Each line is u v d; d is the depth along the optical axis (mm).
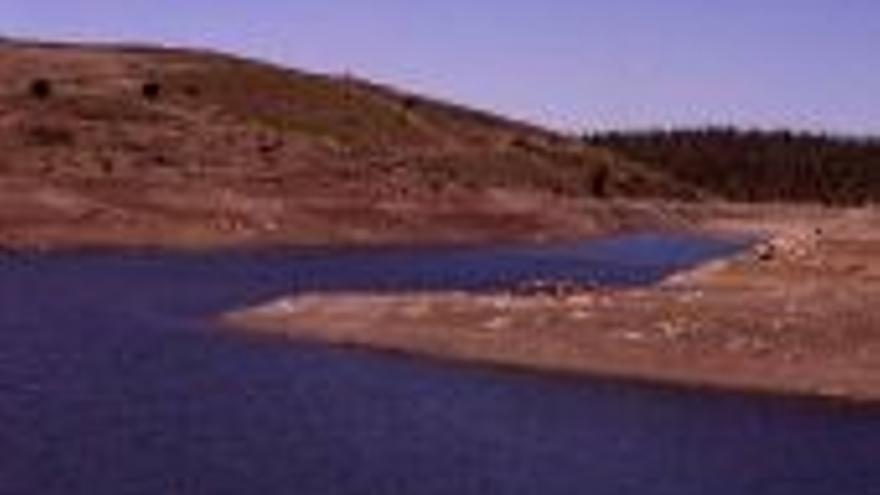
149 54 185375
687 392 45875
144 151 132750
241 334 57844
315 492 33000
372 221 127625
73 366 50125
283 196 126625
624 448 38562
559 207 150750
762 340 51125
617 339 52062
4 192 107688
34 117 139000
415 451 37594
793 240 70562
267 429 39750
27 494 31906
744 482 35156
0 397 43562
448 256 113750
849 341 50844
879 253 67062
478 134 195000
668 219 169250
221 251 108250
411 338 54750
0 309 67375
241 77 180875
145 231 109438
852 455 38125
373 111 186500
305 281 86750
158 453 36344
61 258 96500
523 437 39625
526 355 50969
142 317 65188
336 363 51125
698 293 60312
